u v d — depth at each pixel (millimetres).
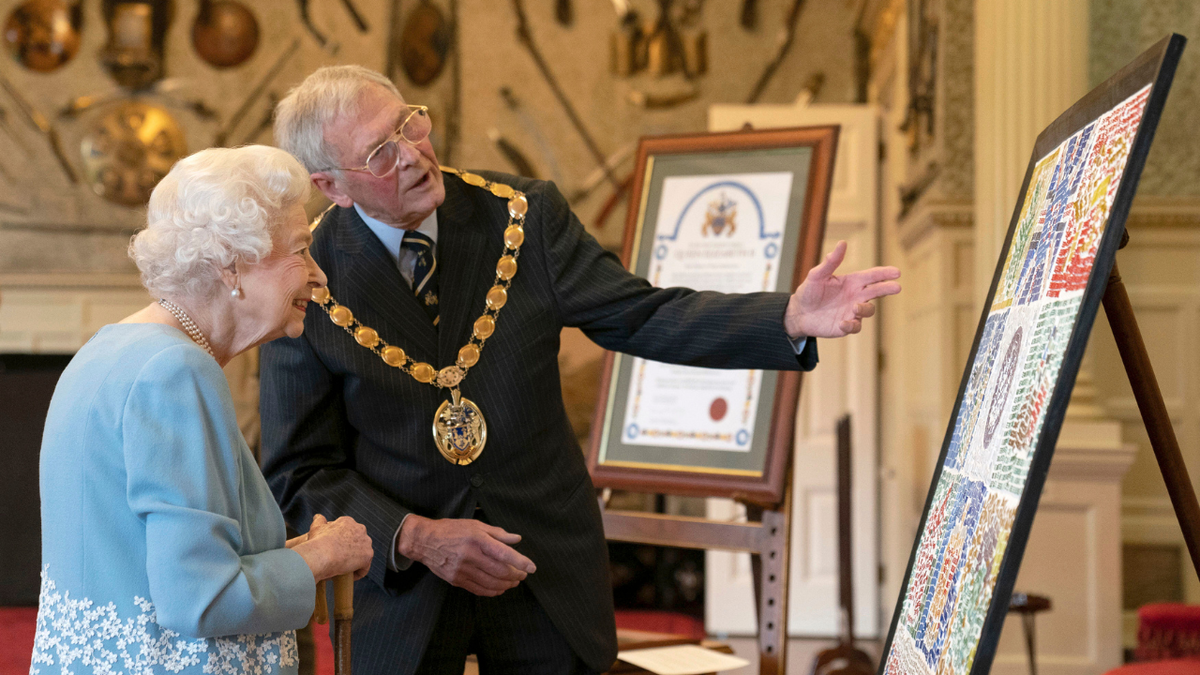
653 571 5605
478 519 1696
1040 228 1173
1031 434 953
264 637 1287
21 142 6180
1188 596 3994
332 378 1727
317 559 1338
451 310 1717
